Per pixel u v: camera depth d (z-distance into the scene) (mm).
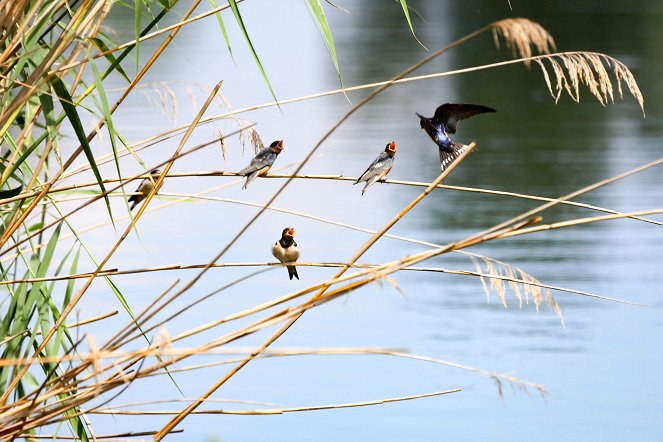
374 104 41250
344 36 64188
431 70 49531
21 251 6305
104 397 12805
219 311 16984
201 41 59656
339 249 20828
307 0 6129
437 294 18125
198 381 14289
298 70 49250
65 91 5648
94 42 5945
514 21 4227
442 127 8094
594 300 17109
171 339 5113
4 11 5613
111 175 21578
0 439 5047
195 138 31438
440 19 70125
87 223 20656
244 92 42000
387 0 88812
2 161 6367
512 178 27031
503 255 20219
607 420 12570
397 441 12000
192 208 25031
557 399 13188
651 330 15727
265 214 24328
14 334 6059
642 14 64688
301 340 15727
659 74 42844
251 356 5414
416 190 26812
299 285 18578
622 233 22062
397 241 21453
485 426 12484
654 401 12938
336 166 28578
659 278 18297
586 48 48844
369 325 16375
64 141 27234
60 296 17297
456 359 14734
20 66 5535
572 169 27828
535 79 47812
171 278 18688
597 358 14602
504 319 16453
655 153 29625
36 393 5180
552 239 21703
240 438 12031
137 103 37094
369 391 13883
